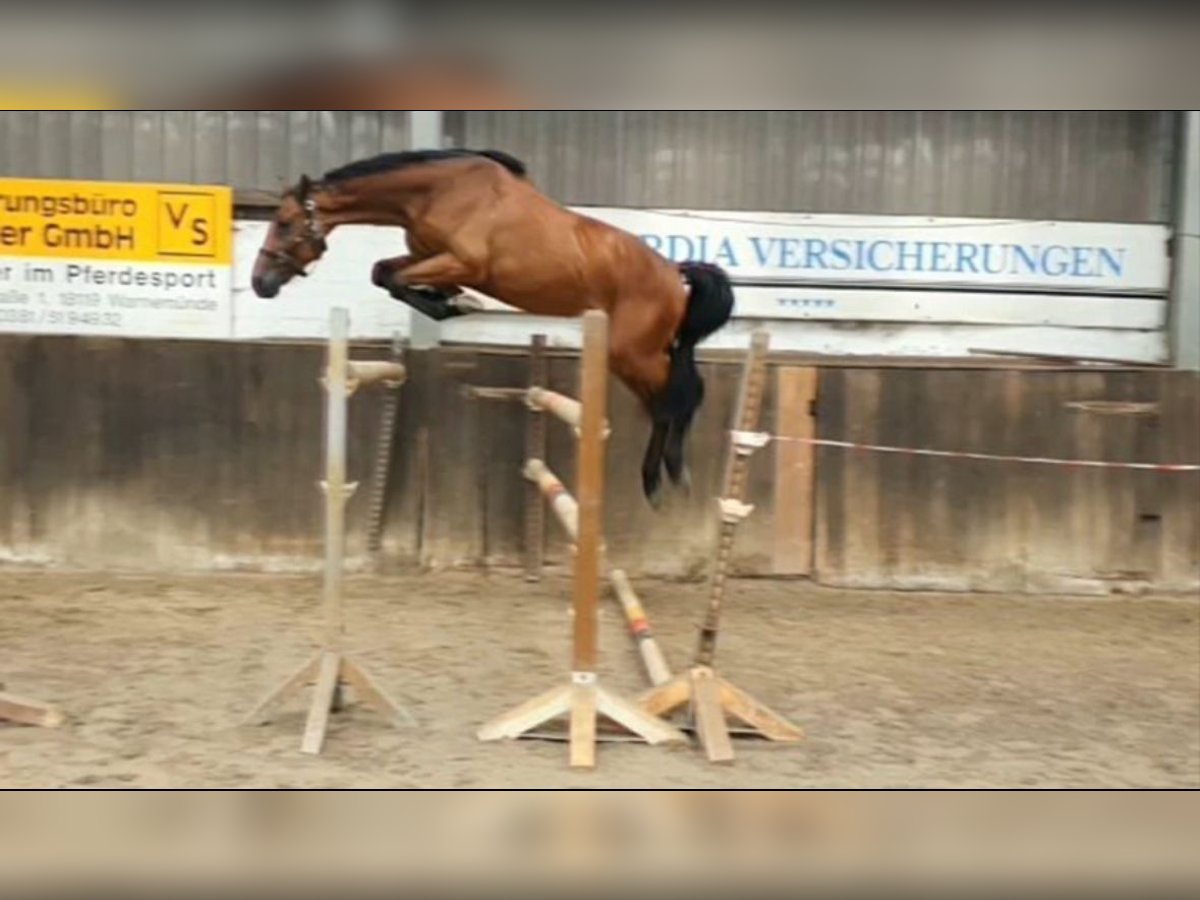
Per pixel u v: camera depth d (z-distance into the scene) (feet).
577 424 17.38
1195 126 28.91
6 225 27.37
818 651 22.24
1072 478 27.09
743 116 28.84
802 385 26.86
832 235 29.14
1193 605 26.76
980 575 27.12
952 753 16.97
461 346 28.50
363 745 16.30
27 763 15.15
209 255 27.84
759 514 26.91
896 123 29.09
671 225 28.86
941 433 27.02
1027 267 29.55
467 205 21.47
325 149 28.12
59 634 21.33
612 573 24.36
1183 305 29.37
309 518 26.37
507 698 18.67
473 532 26.61
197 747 15.96
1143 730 18.38
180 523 26.20
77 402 25.93
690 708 17.31
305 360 26.23
